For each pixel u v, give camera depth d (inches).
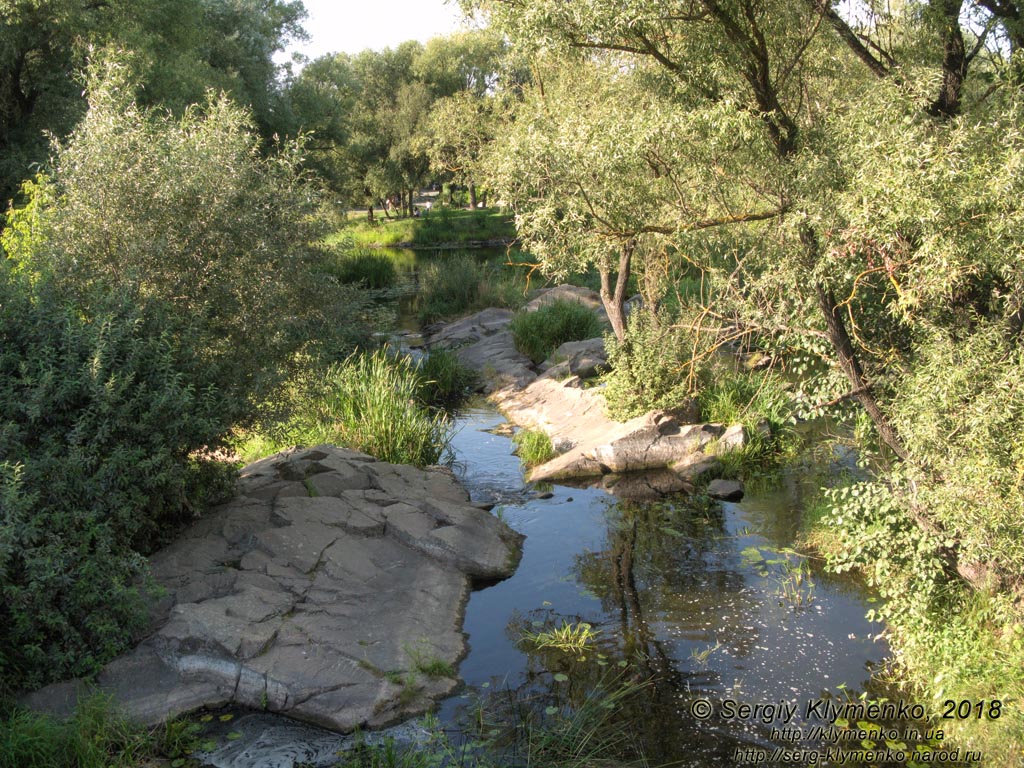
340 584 279.4
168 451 255.4
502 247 1700.3
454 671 247.6
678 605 287.4
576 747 209.3
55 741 199.6
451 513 341.1
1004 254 197.3
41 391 233.5
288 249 311.6
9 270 272.2
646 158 249.4
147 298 279.3
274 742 212.8
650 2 239.3
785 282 240.1
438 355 653.9
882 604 280.8
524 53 277.1
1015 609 215.5
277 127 1126.4
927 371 220.4
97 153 294.0
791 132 253.9
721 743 210.2
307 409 336.5
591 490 412.5
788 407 478.0
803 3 255.8
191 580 266.4
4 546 202.5
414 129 1843.0
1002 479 197.6
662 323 486.0
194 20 879.1
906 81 234.4
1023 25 257.6
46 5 722.2
